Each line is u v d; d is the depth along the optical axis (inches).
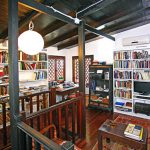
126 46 161.2
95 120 147.6
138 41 151.7
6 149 93.5
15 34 64.9
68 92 176.7
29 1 74.0
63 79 249.9
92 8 105.4
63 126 119.0
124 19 143.6
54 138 82.4
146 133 80.3
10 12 64.2
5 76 148.6
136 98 157.3
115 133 80.8
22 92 156.2
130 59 159.5
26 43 78.7
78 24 108.0
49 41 183.5
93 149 97.5
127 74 162.6
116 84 169.8
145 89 151.4
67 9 107.5
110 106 170.6
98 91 187.0
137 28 162.7
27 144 51.3
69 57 261.6
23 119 62.6
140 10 121.9
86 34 183.2
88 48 232.8
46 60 193.5
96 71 182.9
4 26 120.8
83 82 108.7
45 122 101.7
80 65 109.9
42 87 182.5
